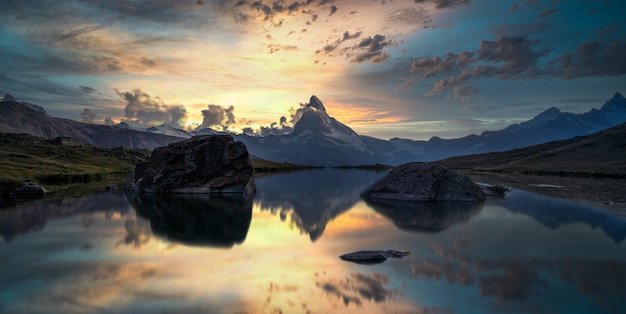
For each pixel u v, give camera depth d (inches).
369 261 938.1
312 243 1151.6
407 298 687.1
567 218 1566.2
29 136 7613.2
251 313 626.5
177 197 2479.1
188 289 742.5
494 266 884.0
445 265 895.1
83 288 749.9
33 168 4037.9
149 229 1395.2
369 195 2465.6
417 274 826.8
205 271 863.1
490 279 791.1
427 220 1547.7
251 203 2162.9
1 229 1384.1
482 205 1989.4
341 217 1644.9
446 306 650.8
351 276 820.0
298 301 677.9
